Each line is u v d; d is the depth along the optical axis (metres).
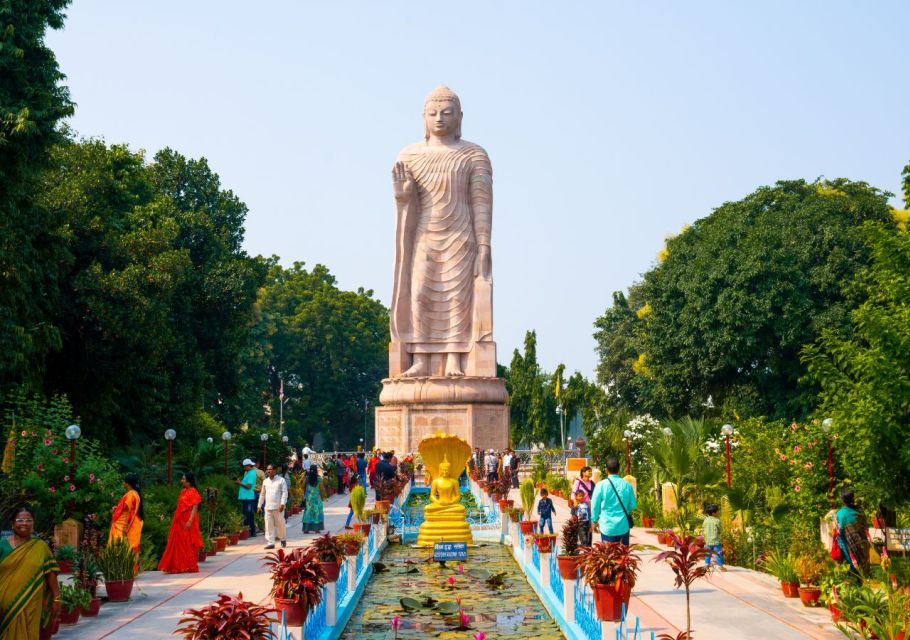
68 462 22.67
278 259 113.94
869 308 17.41
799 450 21.92
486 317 61.03
